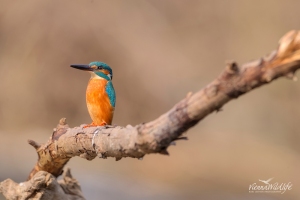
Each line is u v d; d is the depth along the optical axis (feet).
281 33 62.80
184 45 66.80
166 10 67.56
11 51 60.85
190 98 9.46
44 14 61.31
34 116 60.39
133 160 52.60
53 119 61.16
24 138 55.83
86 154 13.80
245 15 64.85
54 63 61.52
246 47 64.44
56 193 15.29
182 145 58.95
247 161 53.52
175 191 43.16
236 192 44.19
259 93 63.72
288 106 61.67
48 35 61.26
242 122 64.03
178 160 53.16
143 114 63.82
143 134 10.19
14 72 60.23
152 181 46.24
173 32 67.10
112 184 41.60
